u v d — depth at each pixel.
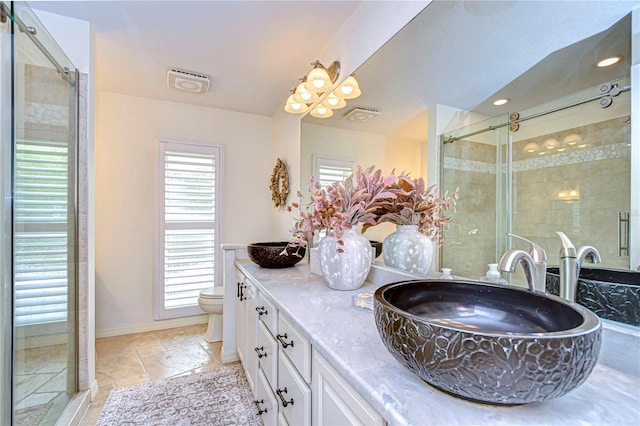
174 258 3.11
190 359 2.42
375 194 1.39
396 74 1.46
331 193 1.43
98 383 2.07
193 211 3.21
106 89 2.84
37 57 1.55
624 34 0.71
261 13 1.80
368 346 0.82
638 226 0.68
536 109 0.90
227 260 2.42
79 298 1.87
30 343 1.52
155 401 1.87
